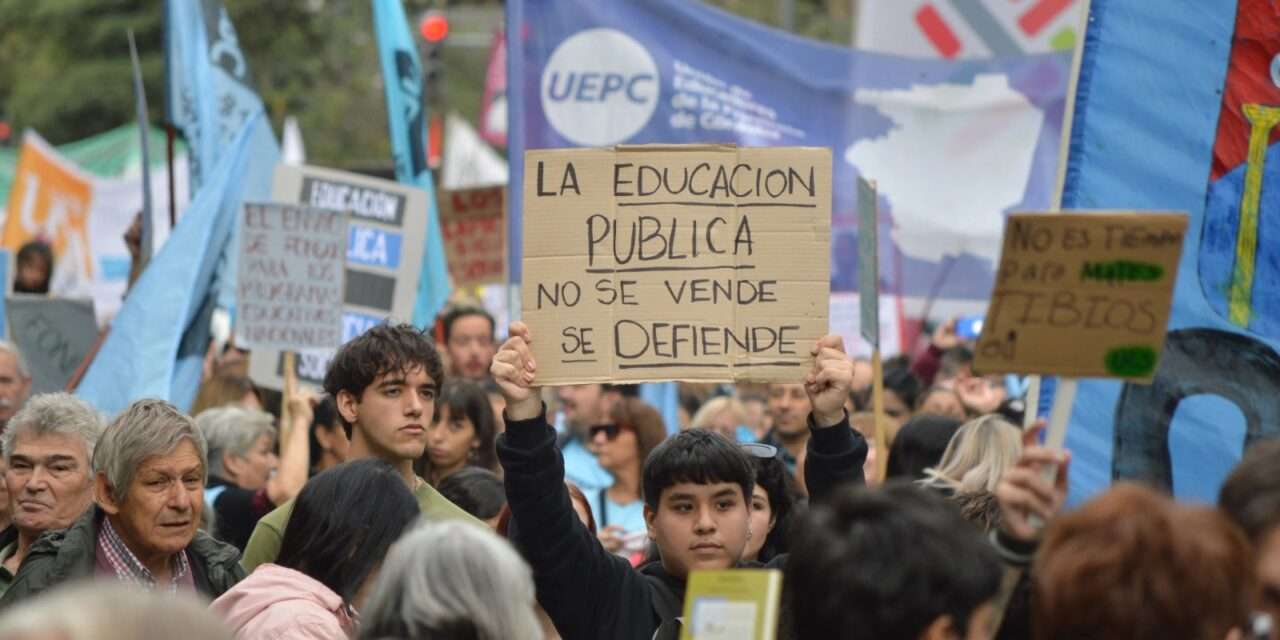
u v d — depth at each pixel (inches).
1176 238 419.8
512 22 1087.0
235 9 3698.3
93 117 3720.5
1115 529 340.2
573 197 561.9
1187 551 336.2
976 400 983.6
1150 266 422.0
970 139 1229.1
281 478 818.2
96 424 647.8
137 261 1122.0
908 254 1242.6
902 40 1562.5
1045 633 343.9
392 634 384.2
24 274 1277.1
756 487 640.4
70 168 2000.5
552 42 1088.8
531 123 1087.6
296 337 933.2
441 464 836.0
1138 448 587.8
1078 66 611.2
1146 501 344.8
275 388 951.0
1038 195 1228.5
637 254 559.8
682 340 556.7
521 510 540.1
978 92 1226.6
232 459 831.7
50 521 635.5
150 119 3700.8
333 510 526.9
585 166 562.3
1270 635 363.9
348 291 1002.1
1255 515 380.8
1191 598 333.7
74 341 1058.7
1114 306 426.0
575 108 1090.7
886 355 1270.9
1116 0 616.4
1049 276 426.0
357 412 649.6
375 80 3868.1
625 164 562.9
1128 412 588.7
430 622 380.8
